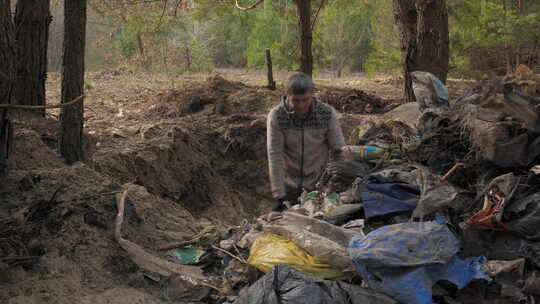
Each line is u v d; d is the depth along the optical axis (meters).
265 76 20.67
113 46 22.78
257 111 9.67
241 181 7.88
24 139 4.69
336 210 3.48
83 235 3.53
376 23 21.42
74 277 3.19
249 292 2.83
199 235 4.04
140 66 19.86
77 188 3.88
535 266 2.94
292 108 4.02
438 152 3.58
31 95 6.32
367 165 3.91
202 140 7.93
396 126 4.18
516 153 3.19
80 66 4.77
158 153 6.71
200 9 13.93
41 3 6.21
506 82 3.50
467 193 3.30
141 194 4.59
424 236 2.91
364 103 10.66
